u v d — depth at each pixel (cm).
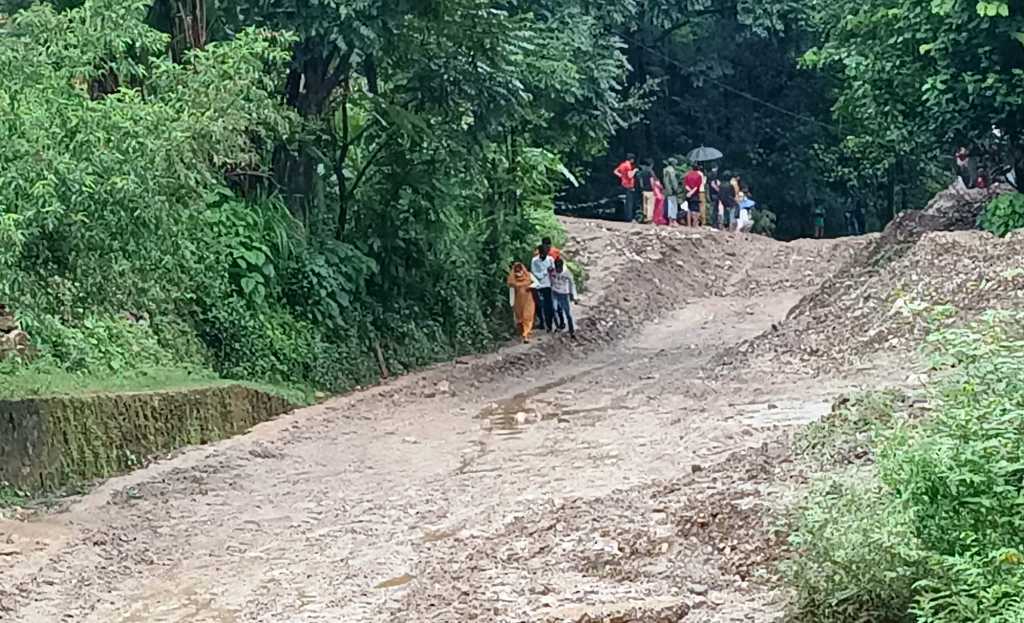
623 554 855
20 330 1466
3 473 1202
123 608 880
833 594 641
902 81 2117
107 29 1234
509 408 1700
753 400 1465
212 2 1864
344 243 2122
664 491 1002
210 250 1772
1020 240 1716
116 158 1141
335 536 1048
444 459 1355
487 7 2012
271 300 1906
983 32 1955
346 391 1941
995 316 740
